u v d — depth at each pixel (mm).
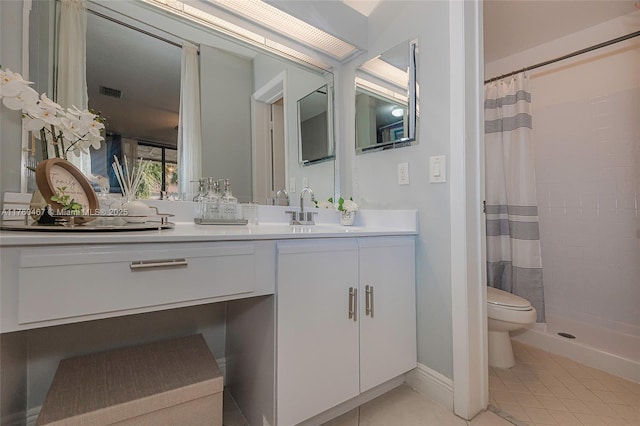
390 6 1635
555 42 2279
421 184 1432
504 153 2055
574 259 2223
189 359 1053
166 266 766
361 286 1211
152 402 830
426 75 1423
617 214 2045
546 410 1270
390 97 1615
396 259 1347
